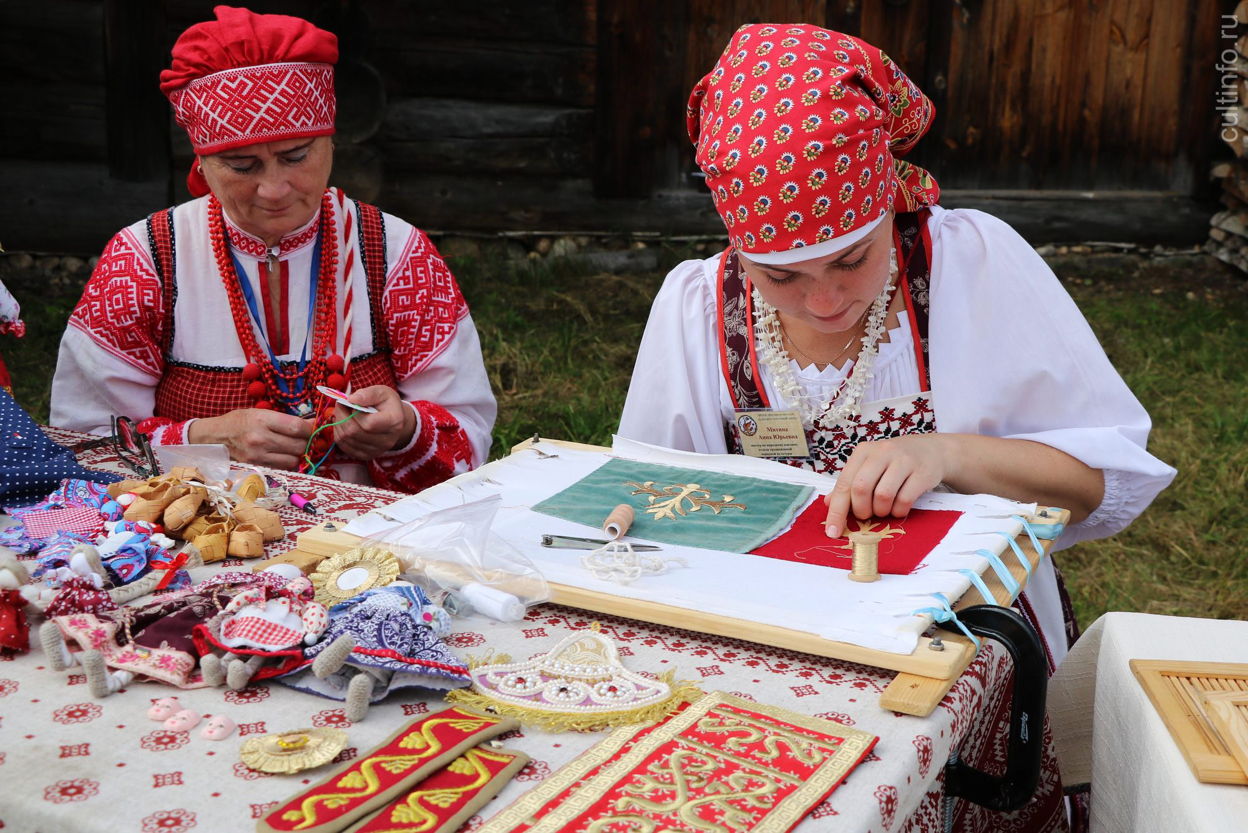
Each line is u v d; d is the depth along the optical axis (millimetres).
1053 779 1676
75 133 6707
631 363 6160
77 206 6777
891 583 1498
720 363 2156
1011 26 7746
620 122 7609
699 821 1058
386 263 2643
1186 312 7160
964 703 1312
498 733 1206
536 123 7484
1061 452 1943
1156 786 1285
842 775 1130
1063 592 2199
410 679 1295
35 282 6734
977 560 1535
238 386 2580
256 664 1312
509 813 1074
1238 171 7801
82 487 1831
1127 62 7879
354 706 1237
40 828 1086
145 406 2625
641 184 7750
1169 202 8141
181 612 1396
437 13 7137
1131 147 8070
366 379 2658
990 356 2014
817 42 1764
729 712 1240
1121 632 1547
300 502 1935
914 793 1191
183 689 1311
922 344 2037
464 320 2807
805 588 1499
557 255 7648
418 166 7375
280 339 2602
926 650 1326
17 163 6680
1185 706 1339
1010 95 7898
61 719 1243
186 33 2250
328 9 6824
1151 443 5215
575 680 1321
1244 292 7629
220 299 2551
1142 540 4457
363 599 1409
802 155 1665
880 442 1808
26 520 1741
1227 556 4336
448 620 1445
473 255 7543
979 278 2023
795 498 1815
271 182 2342
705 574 1551
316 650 1308
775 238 1724
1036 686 1370
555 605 1555
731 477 1914
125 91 6695
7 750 1182
